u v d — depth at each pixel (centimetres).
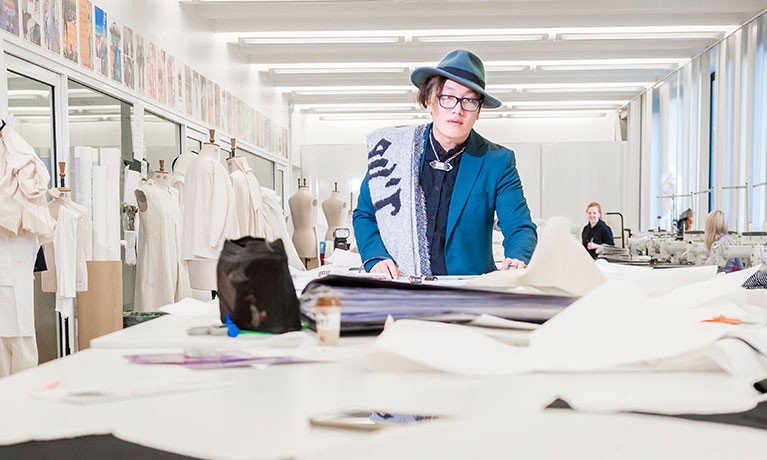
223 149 859
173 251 513
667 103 1048
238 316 69
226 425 33
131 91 582
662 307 50
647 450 31
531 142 1285
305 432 32
